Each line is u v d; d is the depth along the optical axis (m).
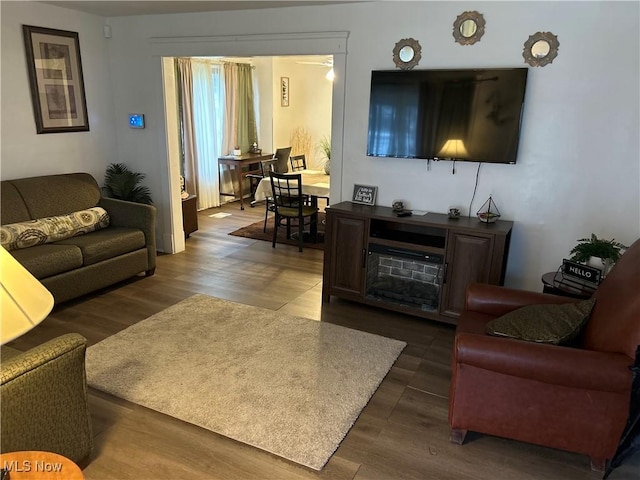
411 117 3.59
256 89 7.93
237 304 3.84
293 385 2.70
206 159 7.19
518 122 3.27
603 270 2.81
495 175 3.51
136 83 4.73
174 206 5.03
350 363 2.96
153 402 2.51
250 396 2.59
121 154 5.03
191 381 2.71
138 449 2.18
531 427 2.13
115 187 4.75
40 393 1.78
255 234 5.99
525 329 2.18
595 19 3.02
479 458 2.20
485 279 3.30
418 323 3.58
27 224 3.64
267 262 4.95
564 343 2.14
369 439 2.29
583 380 1.91
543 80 3.22
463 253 3.33
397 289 3.84
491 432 2.21
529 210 3.47
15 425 1.71
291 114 8.39
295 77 8.28
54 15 4.16
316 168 8.46
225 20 4.21
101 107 4.77
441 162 3.66
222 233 6.01
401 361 3.03
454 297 3.43
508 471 2.12
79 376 1.94
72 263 3.59
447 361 3.04
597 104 3.13
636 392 1.85
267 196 6.07
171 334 3.28
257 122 8.09
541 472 2.13
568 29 3.10
